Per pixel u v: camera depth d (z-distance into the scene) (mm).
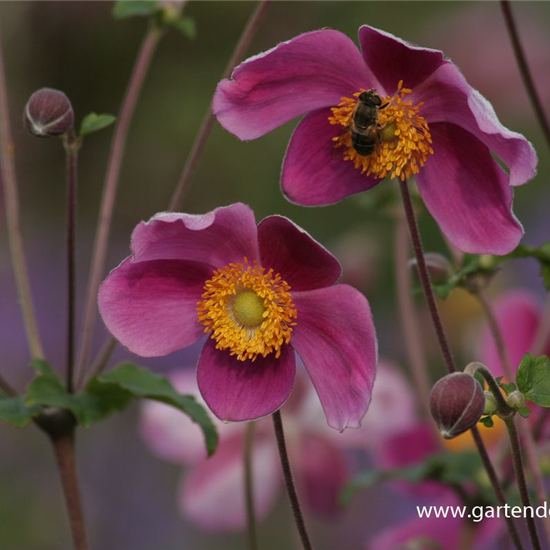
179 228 787
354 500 1385
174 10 903
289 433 997
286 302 790
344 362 783
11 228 883
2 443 1598
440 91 791
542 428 886
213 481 995
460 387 758
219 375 796
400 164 794
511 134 767
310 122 805
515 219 790
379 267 1442
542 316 917
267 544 1406
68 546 1481
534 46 1562
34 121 818
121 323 798
